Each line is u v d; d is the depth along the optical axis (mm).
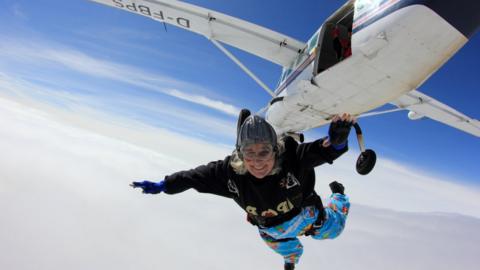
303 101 6891
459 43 4121
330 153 1984
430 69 4523
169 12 8562
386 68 4766
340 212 3254
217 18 8336
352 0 5238
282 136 2355
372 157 2410
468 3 3746
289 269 3033
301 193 2273
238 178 2297
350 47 5371
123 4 8867
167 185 2504
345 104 6078
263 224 2613
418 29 4152
